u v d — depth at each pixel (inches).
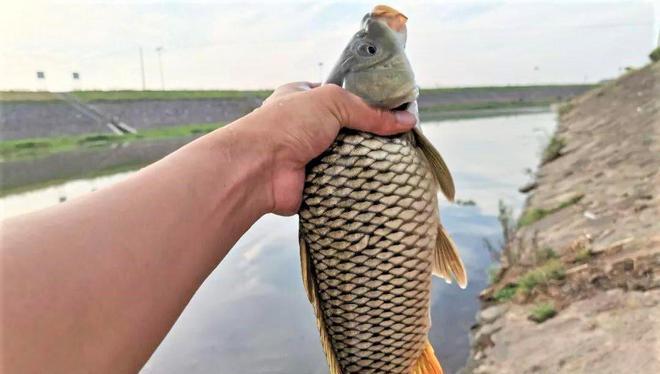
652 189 67.3
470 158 135.6
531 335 44.3
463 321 50.9
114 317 9.4
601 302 44.8
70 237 9.5
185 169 11.7
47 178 140.0
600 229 61.1
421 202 14.3
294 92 14.4
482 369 41.6
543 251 59.8
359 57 13.7
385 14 14.2
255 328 50.8
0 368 8.1
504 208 78.5
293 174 13.6
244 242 75.9
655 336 36.7
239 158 12.7
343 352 15.0
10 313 8.3
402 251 14.2
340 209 14.0
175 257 10.7
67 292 9.0
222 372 43.8
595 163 98.9
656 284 43.9
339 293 14.5
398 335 14.7
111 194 10.6
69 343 8.8
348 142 13.8
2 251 8.7
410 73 13.7
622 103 145.3
